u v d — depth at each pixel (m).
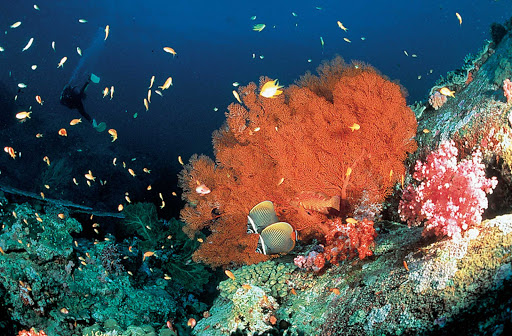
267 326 3.74
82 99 11.06
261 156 5.53
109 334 5.14
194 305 7.59
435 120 5.14
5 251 5.59
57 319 5.56
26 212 5.98
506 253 2.40
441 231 3.13
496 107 3.85
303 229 5.28
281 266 4.92
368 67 5.75
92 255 6.80
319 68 6.27
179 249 8.43
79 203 13.05
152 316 6.64
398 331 2.67
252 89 5.72
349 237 4.06
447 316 2.43
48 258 5.79
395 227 4.65
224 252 5.88
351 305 3.39
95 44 56.69
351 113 5.03
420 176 3.53
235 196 5.46
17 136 14.80
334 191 5.05
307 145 5.02
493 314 2.15
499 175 3.61
